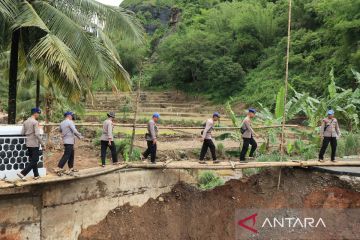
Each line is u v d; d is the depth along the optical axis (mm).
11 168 9742
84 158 17938
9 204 9867
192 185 13602
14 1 11672
